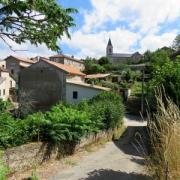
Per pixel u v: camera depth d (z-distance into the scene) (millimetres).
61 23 11031
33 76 36781
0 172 6309
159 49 76375
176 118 5328
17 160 8875
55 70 35969
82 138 12883
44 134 10453
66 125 11156
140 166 10211
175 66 9375
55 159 10766
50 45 11398
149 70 49219
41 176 8867
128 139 16500
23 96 32656
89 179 8727
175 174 4844
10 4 9617
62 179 8688
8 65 64000
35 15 10789
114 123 17453
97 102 18203
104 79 57094
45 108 35750
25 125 9734
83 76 41438
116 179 8750
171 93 8258
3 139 8570
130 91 41125
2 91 50000
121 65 76688
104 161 11039
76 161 10898
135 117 29250
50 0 10492
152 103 8484
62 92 35469
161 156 5508
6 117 9688
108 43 151375
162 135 5562
